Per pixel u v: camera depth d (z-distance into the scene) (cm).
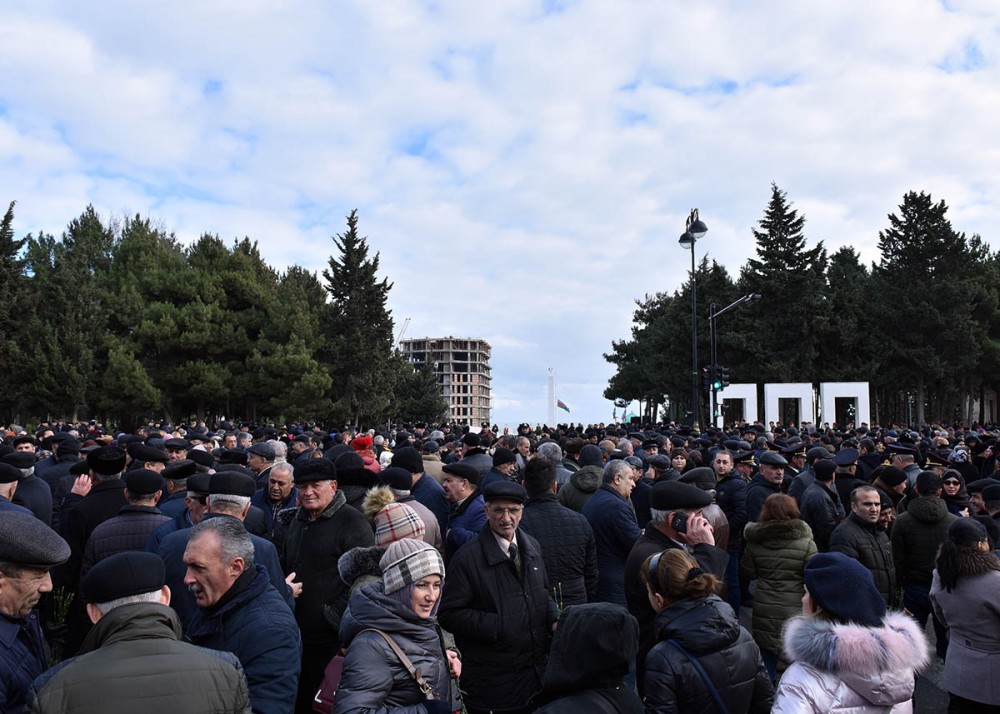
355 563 378
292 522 485
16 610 284
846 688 259
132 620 246
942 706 604
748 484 879
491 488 420
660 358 5625
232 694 244
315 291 5728
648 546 470
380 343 5141
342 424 5059
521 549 433
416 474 732
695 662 290
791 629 279
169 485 659
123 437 1402
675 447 1180
